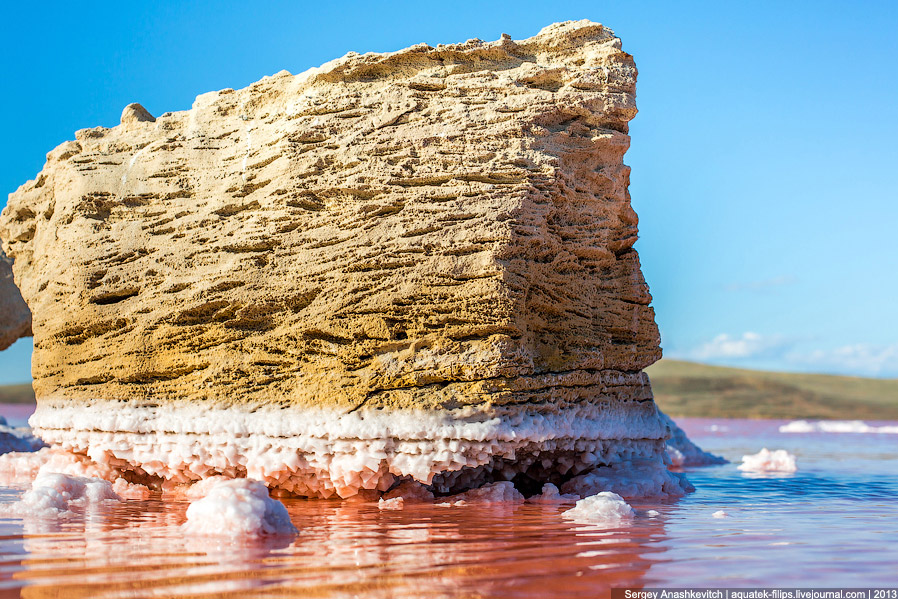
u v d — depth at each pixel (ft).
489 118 24.47
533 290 23.90
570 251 25.38
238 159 26.63
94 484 23.86
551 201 24.27
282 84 26.96
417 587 12.94
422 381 22.54
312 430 22.89
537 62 25.82
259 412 23.95
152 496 24.89
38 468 30.37
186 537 17.39
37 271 31.60
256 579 13.43
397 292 23.04
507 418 22.48
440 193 23.65
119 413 26.18
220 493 18.34
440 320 22.70
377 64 25.55
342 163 24.59
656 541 17.17
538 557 15.29
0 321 44.21
